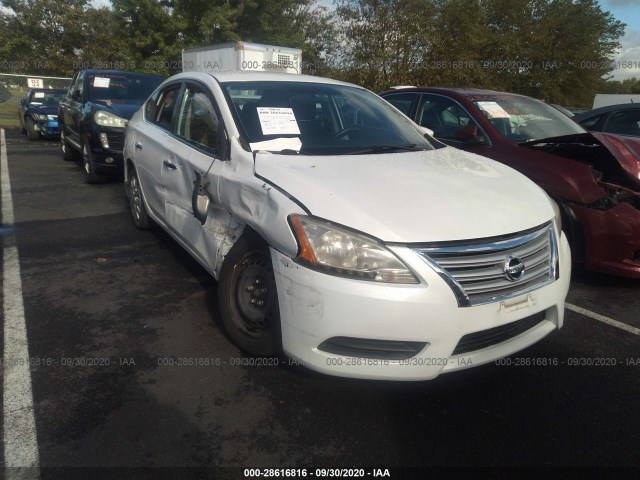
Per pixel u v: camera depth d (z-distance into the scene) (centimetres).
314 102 389
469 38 1522
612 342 345
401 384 290
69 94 977
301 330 253
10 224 577
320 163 311
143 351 317
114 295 395
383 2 1495
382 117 413
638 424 262
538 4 2972
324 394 279
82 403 267
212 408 266
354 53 1498
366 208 255
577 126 558
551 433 254
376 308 237
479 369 308
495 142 502
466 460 235
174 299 390
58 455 231
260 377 293
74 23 2759
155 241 523
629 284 443
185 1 2395
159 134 447
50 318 357
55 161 1027
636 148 440
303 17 2597
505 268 255
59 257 476
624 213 399
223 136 342
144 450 236
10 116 2009
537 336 279
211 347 323
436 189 284
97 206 665
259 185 288
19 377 288
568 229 428
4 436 242
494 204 277
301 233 252
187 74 446
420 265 239
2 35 2752
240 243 305
